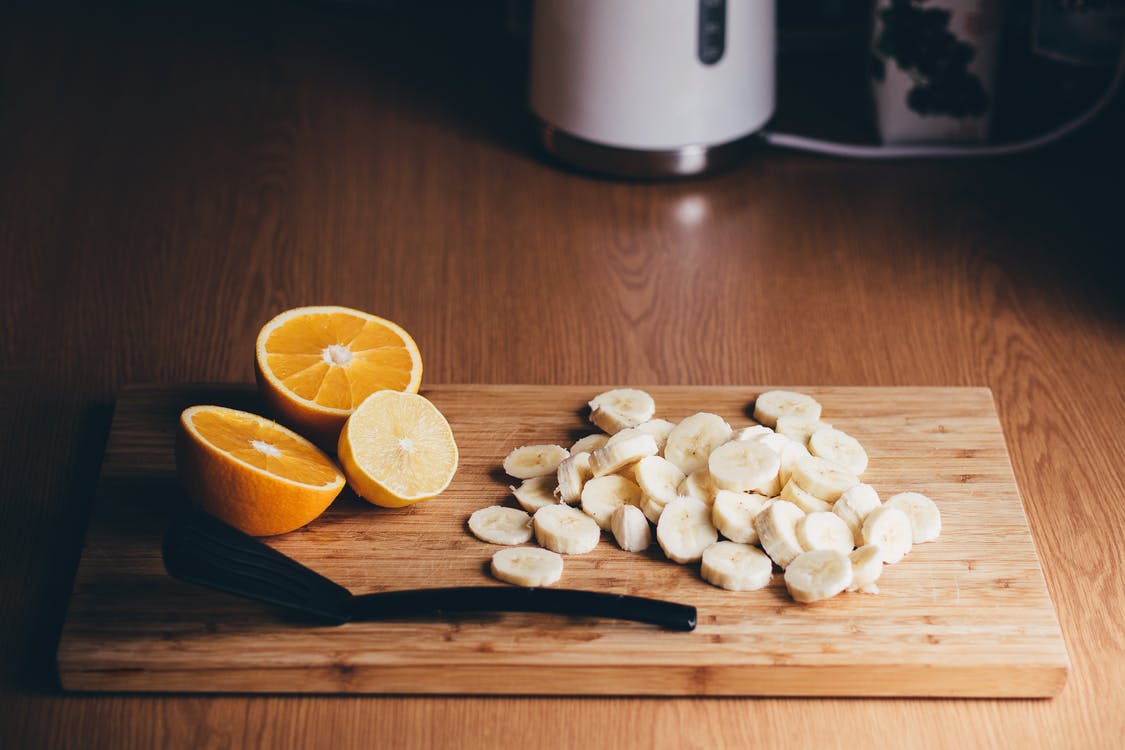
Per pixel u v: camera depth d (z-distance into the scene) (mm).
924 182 1289
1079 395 1079
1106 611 928
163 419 1005
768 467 920
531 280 1180
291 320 985
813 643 873
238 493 897
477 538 928
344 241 1216
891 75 1287
